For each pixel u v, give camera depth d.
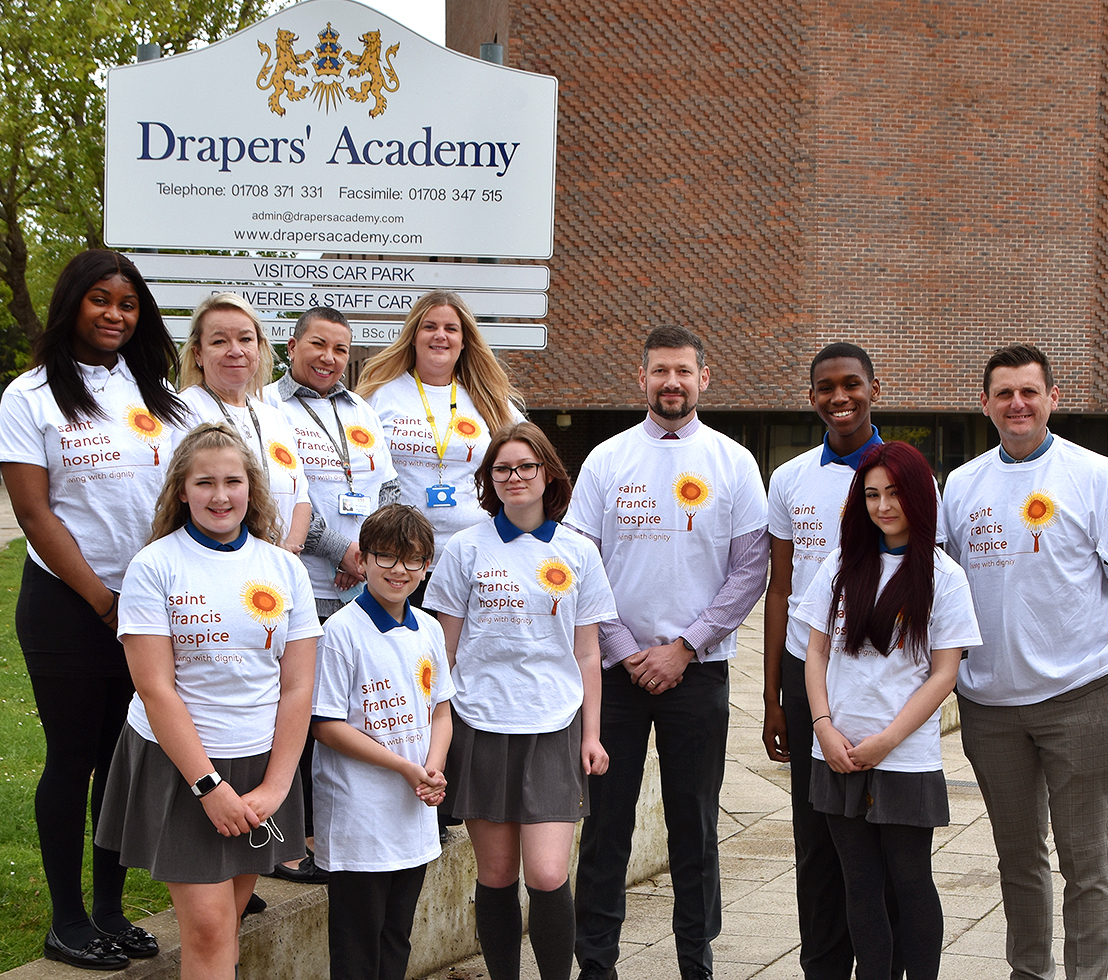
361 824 2.86
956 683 3.36
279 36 6.38
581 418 18.75
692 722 3.45
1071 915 3.17
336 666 2.88
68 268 2.92
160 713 2.49
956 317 16.50
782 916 4.12
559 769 3.05
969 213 16.45
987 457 3.37
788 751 3.47
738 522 3.53
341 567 3.62
